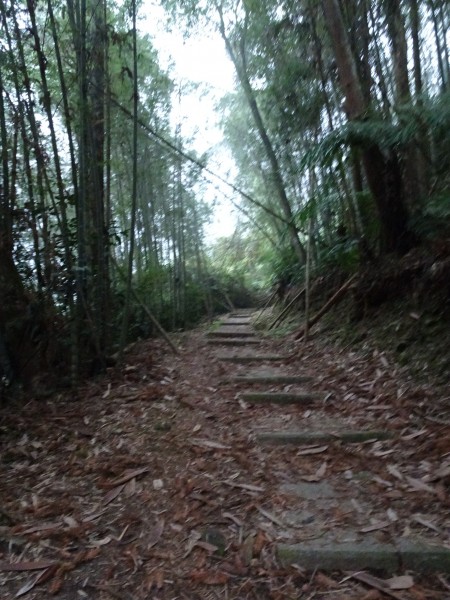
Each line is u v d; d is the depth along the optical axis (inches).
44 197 206.5
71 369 196.7
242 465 135.8
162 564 99.0
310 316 312.2
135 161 218.7
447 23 258.8
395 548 99.0
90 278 208.7
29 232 203.6
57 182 201.8
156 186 402.6
